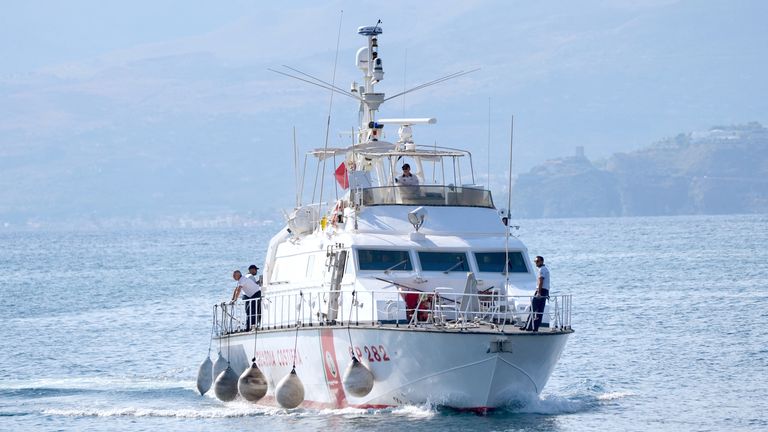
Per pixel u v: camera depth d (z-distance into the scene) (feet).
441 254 339.98
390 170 368.68
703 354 466.29
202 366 398.21
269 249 391.86
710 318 587.27
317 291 347.36
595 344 500.33
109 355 522.47
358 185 358.84
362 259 335.26
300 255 367.04
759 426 333.01
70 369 482.28
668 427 329.93
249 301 381.19
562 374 424.87
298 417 337.93
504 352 308.60
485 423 315.37
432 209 350.64
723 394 380.78
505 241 346.95
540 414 331.77
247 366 374.02
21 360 511.40
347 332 322.14
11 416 366.22
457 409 318.24
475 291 325.83
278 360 355.15
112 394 409.49
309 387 345.31
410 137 373.40
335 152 378.94
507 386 315.37
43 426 348.38
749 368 431.43
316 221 381.81
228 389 371.97
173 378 451.53
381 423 316.40
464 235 347.97
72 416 363.15
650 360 453.58
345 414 332.19
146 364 493.36
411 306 330.75
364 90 387.96
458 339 307.17
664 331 539.70
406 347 312.09
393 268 335.47
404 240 341.00
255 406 369.09
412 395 320.09
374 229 343.87
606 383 404.16
